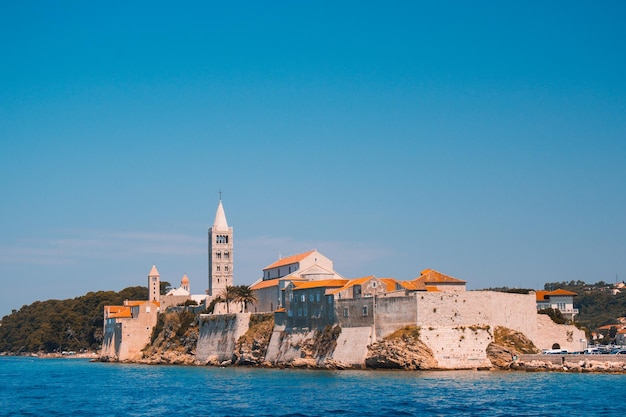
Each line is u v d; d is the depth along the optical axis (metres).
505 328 196.50
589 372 180.00
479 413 123.25
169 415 129.25
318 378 180.12
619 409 126.00
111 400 152.50
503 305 197.12
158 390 168.62
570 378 168.88
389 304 194.62
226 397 150.00
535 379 167.50
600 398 137.75
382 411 126.25
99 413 134.62
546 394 143.38
